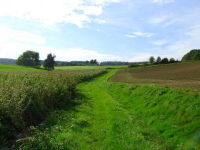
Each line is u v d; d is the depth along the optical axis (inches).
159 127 337.4
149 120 380.2
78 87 924.6
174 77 1051.9
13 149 219.0
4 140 228.2
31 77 589.6
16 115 272.2
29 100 310.5
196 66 2017.7
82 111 440.1
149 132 323.3
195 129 286.4
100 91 807.1
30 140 232.1
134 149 260.5
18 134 258.4
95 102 575.8
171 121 341.7
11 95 310.7
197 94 374.6
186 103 366.9
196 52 4318.4
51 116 353.1
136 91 613.6
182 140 273.0
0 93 299.3
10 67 2768.2
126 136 300.8
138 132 316.8
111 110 458.6
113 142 280.2
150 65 3157.0
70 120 356.5
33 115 328.2
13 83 427.8
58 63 6309.1
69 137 274.4
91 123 362.9
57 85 520.1
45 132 272.1
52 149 230.8
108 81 1177.4
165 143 279.6
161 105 418.9
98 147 263.6
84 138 283.4
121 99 615.8
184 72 1400.1
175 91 442.3
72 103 524.1
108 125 352.5
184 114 340.2
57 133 283.1
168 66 2549.2
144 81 941.8
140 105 485.4
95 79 1481.3
